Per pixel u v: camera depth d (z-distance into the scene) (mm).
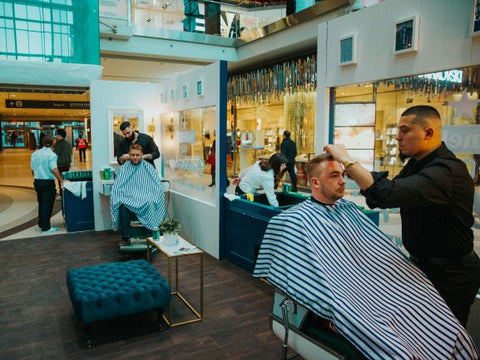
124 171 4434
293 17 7523
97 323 2936
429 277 1726
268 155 9523
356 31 3346
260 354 2535
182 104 5105
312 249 1535
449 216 1637
